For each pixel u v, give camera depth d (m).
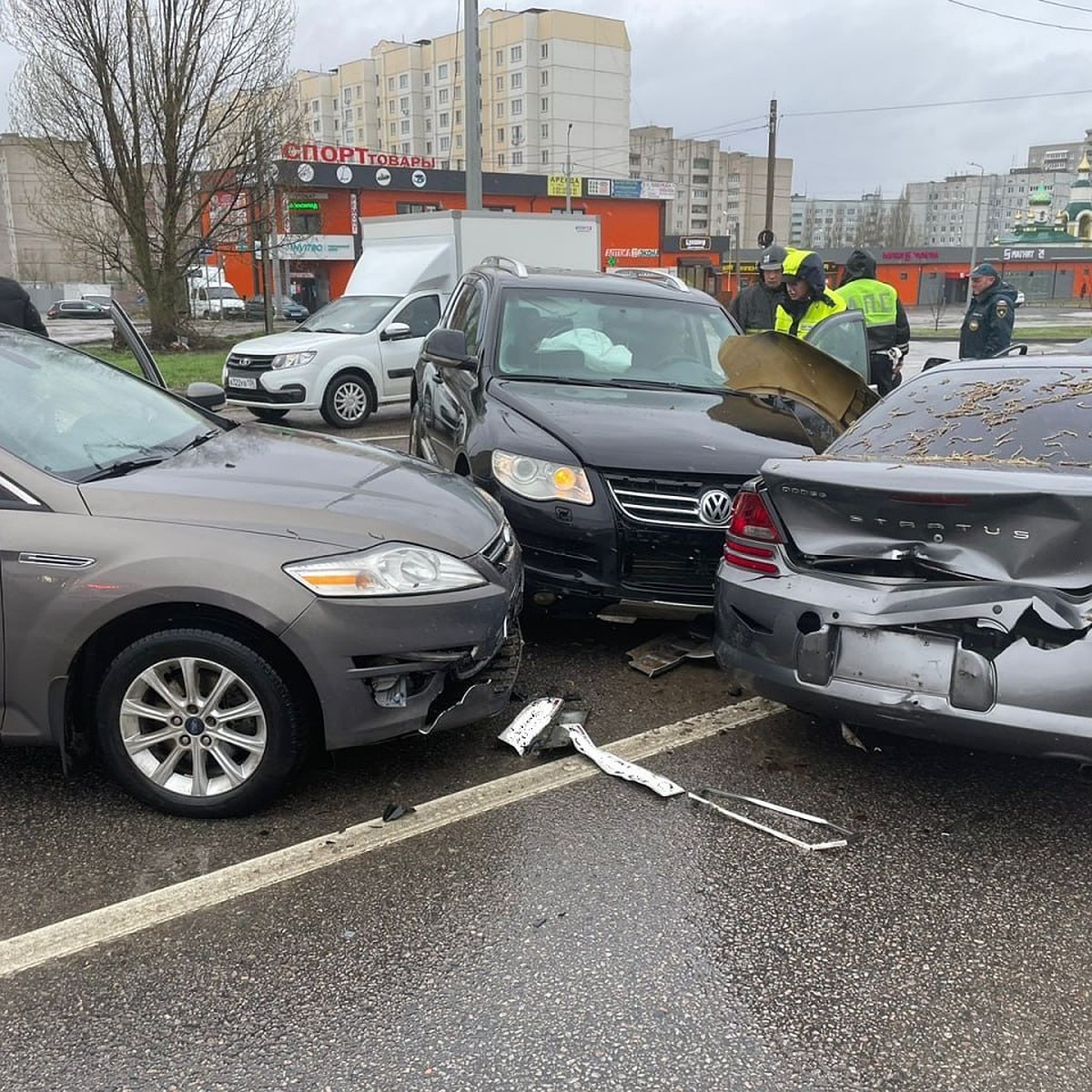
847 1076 2.21
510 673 3.66
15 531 3.06
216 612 3.08
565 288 6.07
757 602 3.42
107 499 3.15
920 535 3.09
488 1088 2.16
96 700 3.22
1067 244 79.56
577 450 4.44
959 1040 2.32
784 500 3.38
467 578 3.33
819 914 2.81
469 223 13.53
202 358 20.77
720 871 3.01
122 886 2.89
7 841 3.11
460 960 2.59
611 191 53.12
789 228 129.50
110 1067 2.22
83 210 24.06
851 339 6.23
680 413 5.01
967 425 3.90
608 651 4.81
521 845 3.12
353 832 3.18
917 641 3.09
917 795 3.47
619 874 2.98
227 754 3.19
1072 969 2.58
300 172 43.16
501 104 102.75
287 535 3.12
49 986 2.47
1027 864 3.07
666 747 3.80
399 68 111.88
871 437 4.06
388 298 12.63
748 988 2.50
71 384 3.98
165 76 22.27
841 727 3.98
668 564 4.41
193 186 23.77
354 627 3.08
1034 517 2.88
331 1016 2.38
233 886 2.89
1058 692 2.86
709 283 57.53
